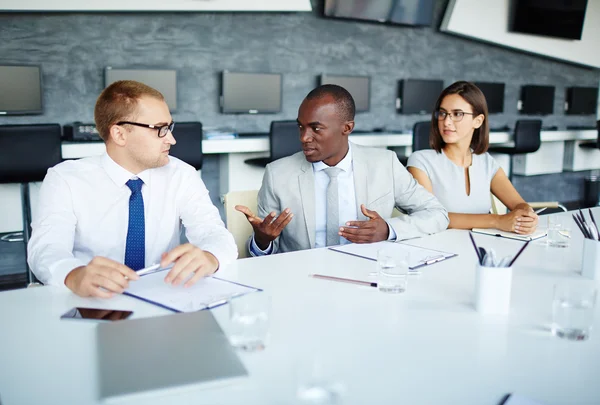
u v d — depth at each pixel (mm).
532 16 6383
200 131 3916
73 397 746
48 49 4207
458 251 1619
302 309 1094
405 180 2025
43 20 4164
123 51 4500
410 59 5945
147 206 1715
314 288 1233
